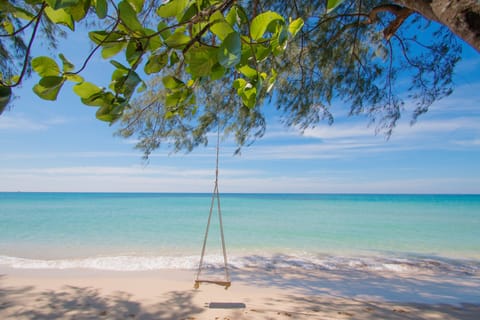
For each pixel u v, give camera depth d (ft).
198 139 13.99
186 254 30.30
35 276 19.98
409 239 41.16
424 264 26.04
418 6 2.38
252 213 81.87
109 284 17.75
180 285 17.92
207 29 1.75
